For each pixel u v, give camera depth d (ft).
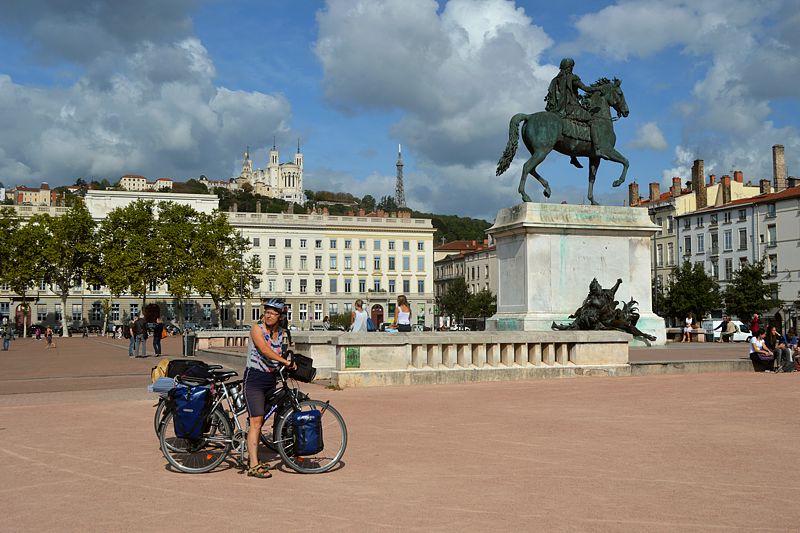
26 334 348.18
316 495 26.43
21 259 319.06
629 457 32.12
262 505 25.16
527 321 82.23
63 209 415.23
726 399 50.60
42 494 27.02
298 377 30.86
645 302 89.04
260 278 422.82
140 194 413.39
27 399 57.41
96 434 39.99
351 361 59.36
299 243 430.20
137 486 28.19
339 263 435.94
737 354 83.56
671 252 328.49
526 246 84.23
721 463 30.89
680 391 54.95
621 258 87.56
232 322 414.82
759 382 61.36
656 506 24.44
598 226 86.02
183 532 22.08
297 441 29.81
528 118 86.94
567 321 82.58
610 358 67.00
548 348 65.67
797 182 302.66
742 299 238.68
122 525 22.91
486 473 29.35
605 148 86.99
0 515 24.22
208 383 30.99
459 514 23.66
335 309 433.89
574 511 23.89
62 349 175.42
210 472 30.63
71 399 57.21
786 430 38.60
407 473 29.55
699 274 242.37
